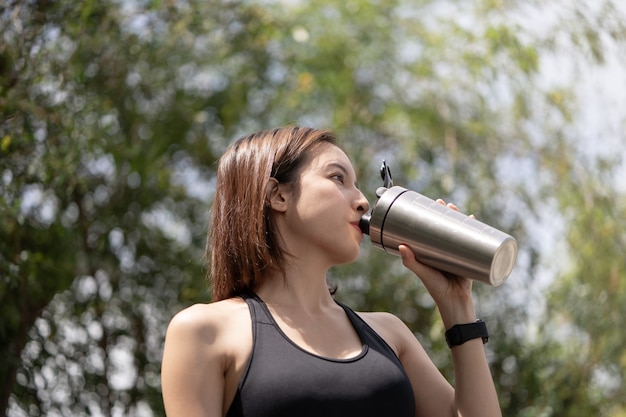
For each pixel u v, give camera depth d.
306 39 5.60
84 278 5.10
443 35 6.13
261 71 5.71
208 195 5.59
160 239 5.38
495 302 5.82
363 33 6.08
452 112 6.10
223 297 2.12
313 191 2.08
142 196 5.34
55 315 4.82
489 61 6.01
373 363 1.99
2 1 4.43
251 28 5.45
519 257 5.89
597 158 6.14
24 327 4.54
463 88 6.14
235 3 5.46
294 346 1.96
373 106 6.08
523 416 5.77
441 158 6.00
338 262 2.11
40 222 4.80
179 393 1.93
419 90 6.09
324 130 2.18
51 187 4.52
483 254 2.08
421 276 2.19
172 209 5.50
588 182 6.04
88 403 4.87
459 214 2.16
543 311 5.94
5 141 4.12
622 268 6.01
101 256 5.17
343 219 2.09
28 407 4.62
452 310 2.21
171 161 5.62
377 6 6.16
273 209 2.10
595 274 5.97
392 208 2.17
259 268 2.08
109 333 5.09
